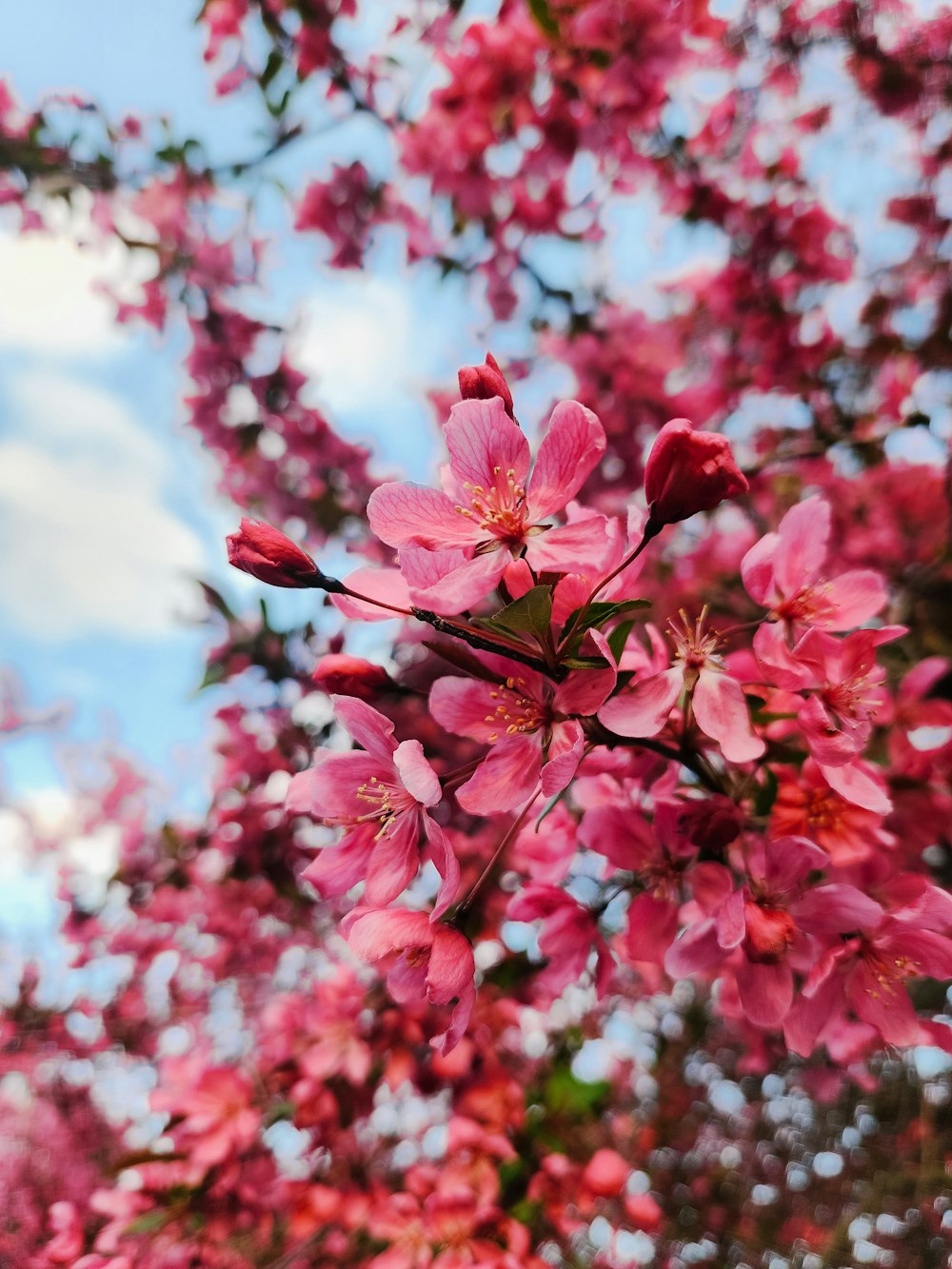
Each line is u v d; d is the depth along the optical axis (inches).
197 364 174.1
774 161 166.4
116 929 178.5
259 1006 176.4
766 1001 57.5
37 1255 119.6
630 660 61.5
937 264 172.4
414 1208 106.3
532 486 54.4
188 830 166.6
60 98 142.9
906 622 139.3
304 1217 116.8
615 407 171.0
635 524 55.4
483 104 139.3
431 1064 121.0
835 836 64.2
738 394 175.0
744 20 151.0
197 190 151.4
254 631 146.7
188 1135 118.2
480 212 152.3
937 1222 146.3
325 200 164.1
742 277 172.1
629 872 72.4
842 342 175.8
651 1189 167.2
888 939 60.2
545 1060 130.7
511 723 57.4
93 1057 177.9
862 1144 162.1
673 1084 174.9
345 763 60.6
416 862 58.4
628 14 127.9
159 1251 110.8
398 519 53.9
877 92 159.3
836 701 58.9
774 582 62.0
